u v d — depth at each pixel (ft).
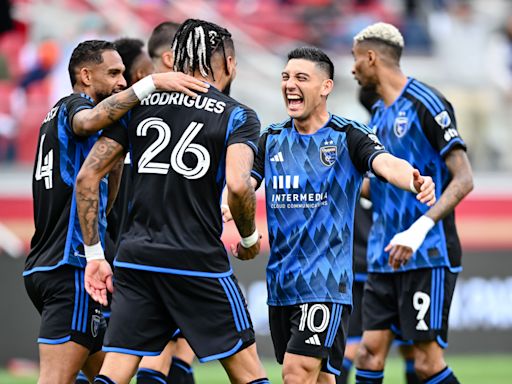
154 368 62.64
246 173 47.80
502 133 133.39
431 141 64.28
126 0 141.59
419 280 64.44
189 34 50.26
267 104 135.64
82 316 53.16
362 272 76.69
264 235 108.58
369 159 53.67
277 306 56.80
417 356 65.77
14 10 135.64
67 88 128.47
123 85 56.65
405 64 141.59
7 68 128.06
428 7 147.23
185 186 48.37
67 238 52.80
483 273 114.32
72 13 138.00
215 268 48.70
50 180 53.42
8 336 106.93
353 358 76.69
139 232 48.93
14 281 108.06
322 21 144.25
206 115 48.78
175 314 48.57
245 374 49.49
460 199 62.03
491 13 148.46
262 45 140.77
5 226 109.19
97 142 49.67
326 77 56.18
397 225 65.21
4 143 121.60
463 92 136.05
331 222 55.62
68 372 52.90
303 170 56.03
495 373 101.19
